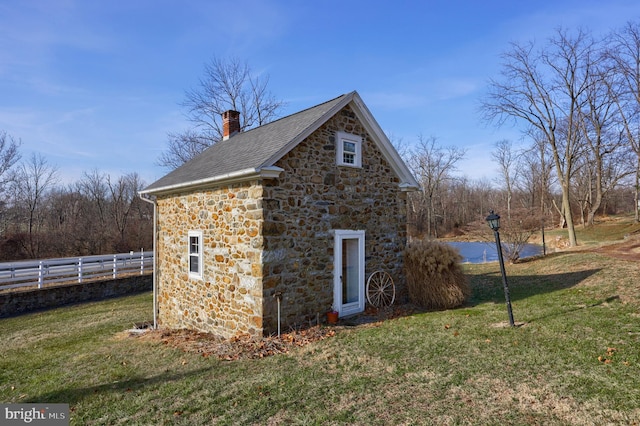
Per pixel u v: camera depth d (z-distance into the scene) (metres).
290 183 7.73
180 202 9.85
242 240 7.66
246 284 7.54
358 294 9.12
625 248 15.93
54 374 6.38
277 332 7.40
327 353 6.21
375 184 9.68
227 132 13.57
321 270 8.30
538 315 7.59
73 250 30.23
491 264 18.59
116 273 17.61
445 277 9.27
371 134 9.58
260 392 4.82
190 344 7.69
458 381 4.82
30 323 11.67
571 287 10.05
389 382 4.94
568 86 20.47
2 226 29.95
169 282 10.34
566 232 31.11
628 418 3.71
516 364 5.21
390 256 9.97
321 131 8.42
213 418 4.23
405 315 8.77
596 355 5.24
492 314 8.14
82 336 9.72
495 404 4.19
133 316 12.20
